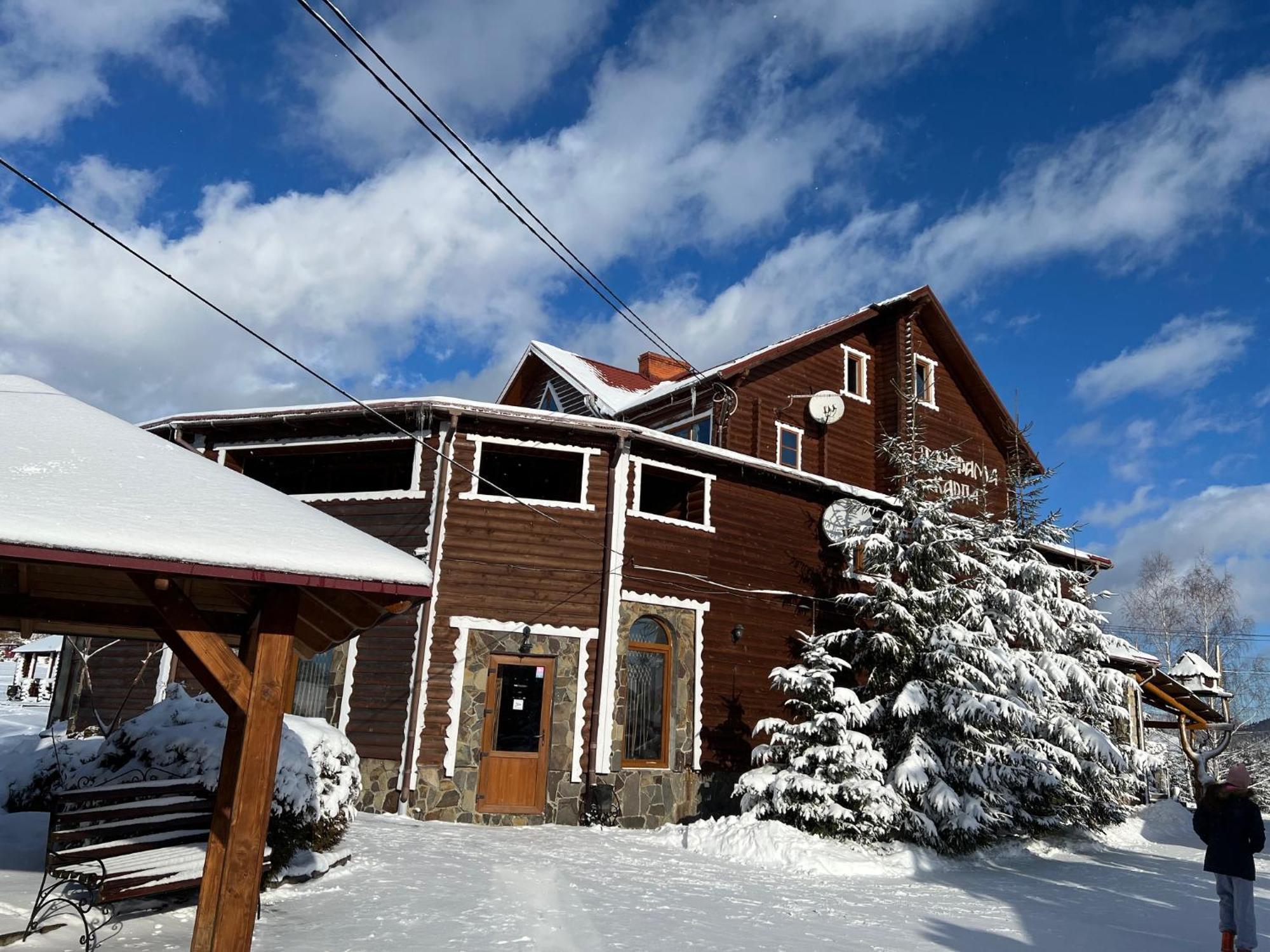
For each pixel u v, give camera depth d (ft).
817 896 32.37
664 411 72.13
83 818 22.02
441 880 28.66
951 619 49.21
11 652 153.89
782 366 71.56
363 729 45.91
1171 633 131.44
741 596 54.60
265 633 18.29
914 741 44.47
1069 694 55.52
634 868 34.91
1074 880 39.81
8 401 20.53
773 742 44.83
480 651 46.85
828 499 60.75
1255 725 148.25
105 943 19.83
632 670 50.49
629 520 50.90
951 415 82.02
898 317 78.79
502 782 45.85
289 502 21.04
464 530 48.06
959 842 43.98
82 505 16.81
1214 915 32.22
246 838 17.31
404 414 49.34
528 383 88.99
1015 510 62.39
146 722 28.17
